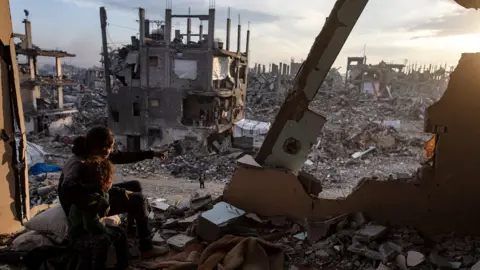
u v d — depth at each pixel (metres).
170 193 18.52
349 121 42.44
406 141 31.22
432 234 4.61
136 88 27.92
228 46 30.86
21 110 4.85
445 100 4.39
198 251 4.34
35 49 31.17
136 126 28.36
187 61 27.23
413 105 51.56
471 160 4.39
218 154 28.14
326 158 26.52
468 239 4.37
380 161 26.22
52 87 40.69
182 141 27.39
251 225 4.94
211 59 27.02
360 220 4.67
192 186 20.11
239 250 3.85
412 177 4.94
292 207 5.03
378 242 4.32
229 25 30.52
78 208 3.30
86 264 3.37
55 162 23.34
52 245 3.71
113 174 3.65
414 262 3.84
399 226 4.68
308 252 4.28
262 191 5.15
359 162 25.73
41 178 18.72
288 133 5.22
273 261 4.00
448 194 4.52
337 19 4.84
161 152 4.54
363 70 67.88
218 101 28.89
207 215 4.69
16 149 4.81
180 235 4.68
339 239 4.42
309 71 5.02
